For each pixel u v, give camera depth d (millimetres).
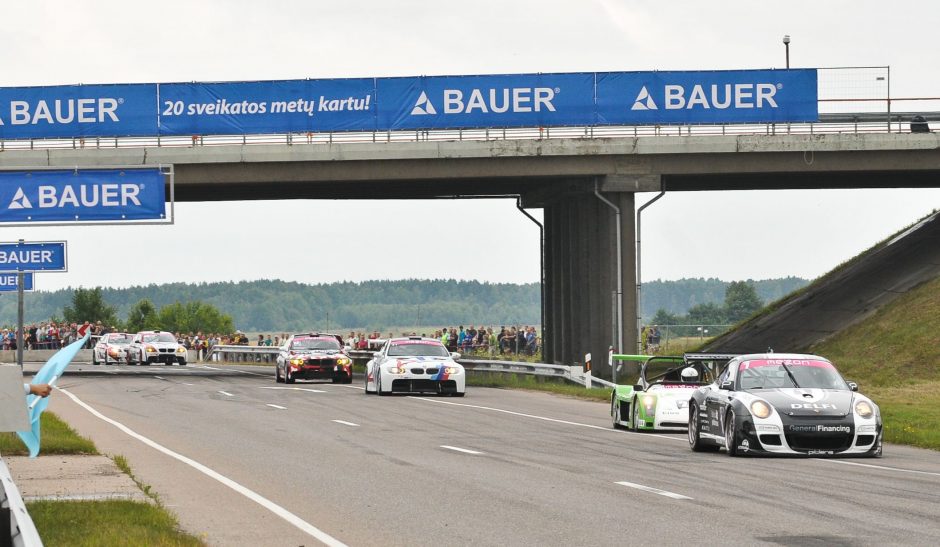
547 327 109500
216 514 23750
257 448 37750
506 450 36938
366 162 87500
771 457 34656
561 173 87875
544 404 61219
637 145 87125
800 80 85875
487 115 86375
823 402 34625
